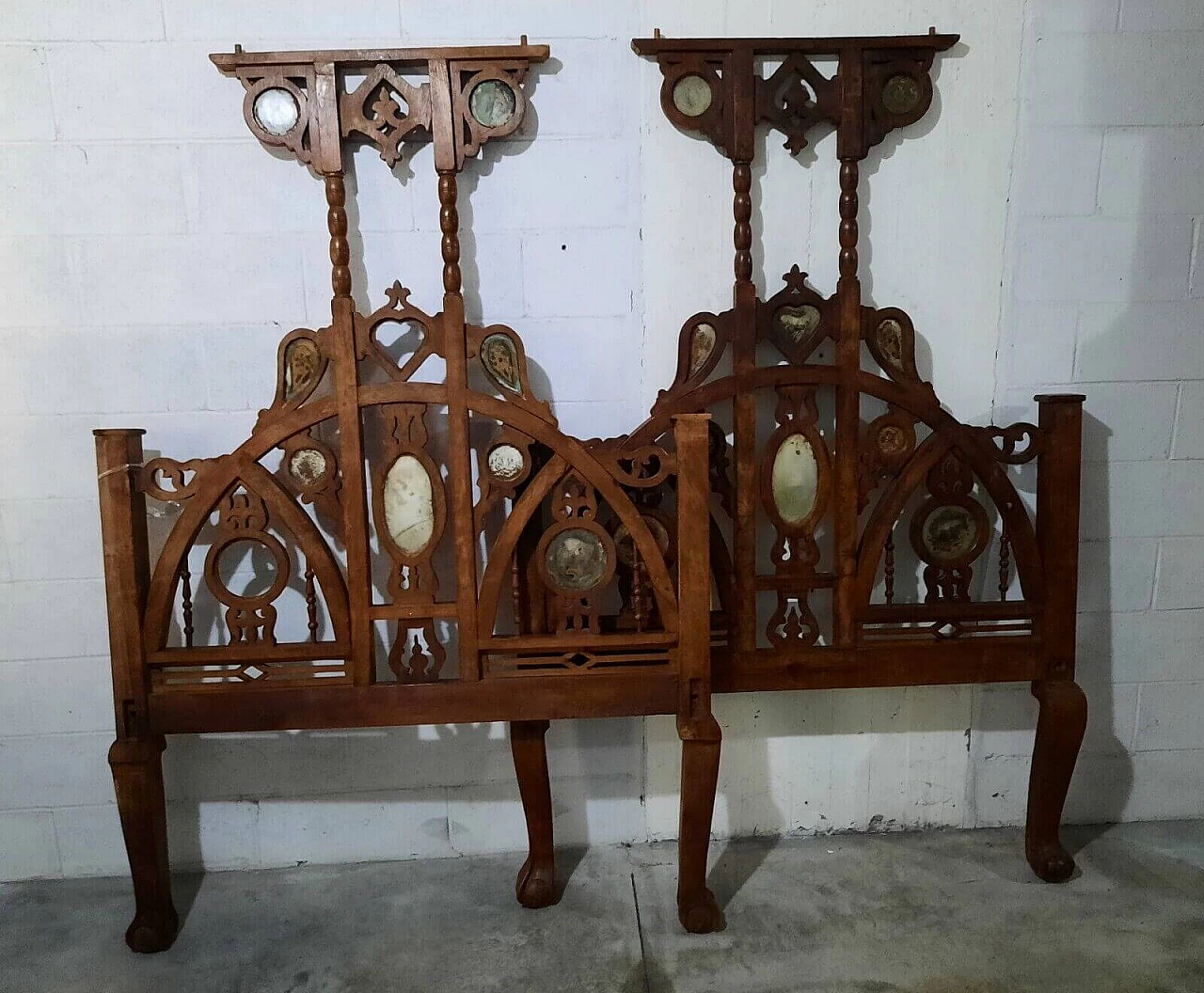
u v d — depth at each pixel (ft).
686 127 5.61
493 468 5.32
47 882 6.20
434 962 5.26
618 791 6.38
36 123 5.50
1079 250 6.06
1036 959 5.20
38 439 5.80
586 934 5.49
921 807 6.62
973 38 5.77
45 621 5.97
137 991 5.06
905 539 6.27
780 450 5.72
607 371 5.99
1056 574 5.73
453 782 6.33
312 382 5.25
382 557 6.11
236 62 5.20
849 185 5.61
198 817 6.22
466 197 5.75
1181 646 6.59
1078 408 5.62
